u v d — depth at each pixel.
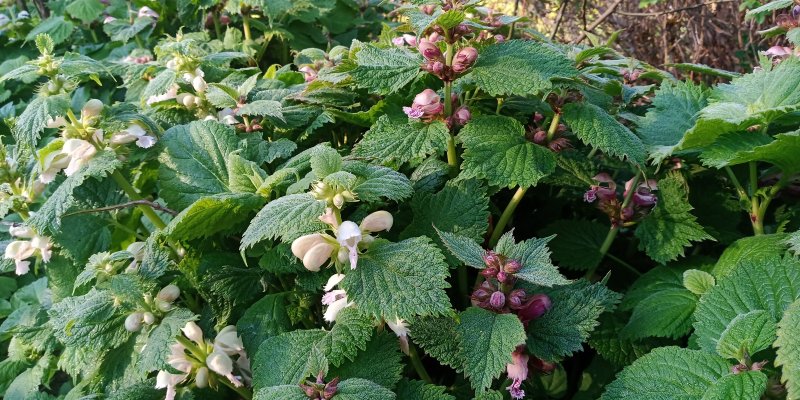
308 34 0.76
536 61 0.33
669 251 0.35
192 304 0.38
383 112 0.41
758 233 0.37
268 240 0.35
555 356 0.29
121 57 0.83
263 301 0.35
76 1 0.90
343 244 0.26
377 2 0.87
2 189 0.42
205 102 0.47
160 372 0.34
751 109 0.35
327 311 0.31
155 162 0.43
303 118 0.43
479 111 0.40
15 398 0.50
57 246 0.42
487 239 0.38
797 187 0.39
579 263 0.39
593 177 0.39
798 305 0.24
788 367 0.23
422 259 0.27
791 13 0.44
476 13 0.48
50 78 0.36
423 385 0.30
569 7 0.90
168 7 0.80
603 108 0.38
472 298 0.30
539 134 0.35
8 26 0.97
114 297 0.33
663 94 0.40
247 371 0.35
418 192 0.36
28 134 0.34
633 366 0.28
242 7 0.70
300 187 0.30
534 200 0.44
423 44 0.33
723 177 0.41
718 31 0.81
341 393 0.26
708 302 0.29
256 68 0.56
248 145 0.41
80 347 0.33
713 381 0.26
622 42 0.88
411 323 0.30
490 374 0.26
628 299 0.35
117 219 0.43
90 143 0.37
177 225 0.33
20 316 0.56
